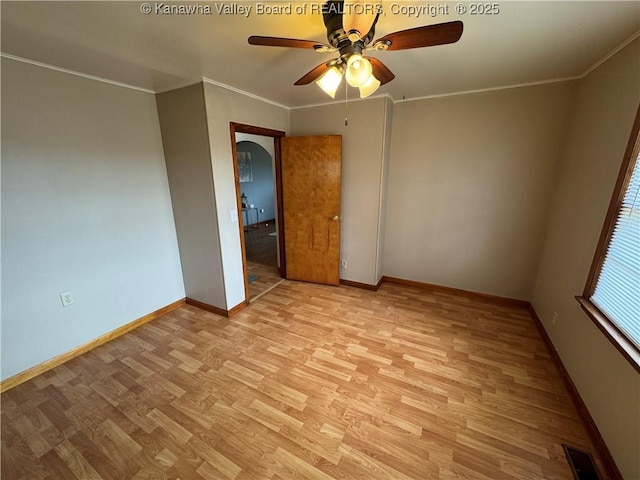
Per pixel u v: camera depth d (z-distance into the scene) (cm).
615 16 139
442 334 256
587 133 210
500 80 247
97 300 242
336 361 221
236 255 290
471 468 142
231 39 162
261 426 166
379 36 161
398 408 177
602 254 174
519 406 178
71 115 212
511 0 126
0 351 193
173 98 251
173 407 180
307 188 341
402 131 317
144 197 268
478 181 295
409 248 349
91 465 145
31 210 198
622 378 138
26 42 162
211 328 270
